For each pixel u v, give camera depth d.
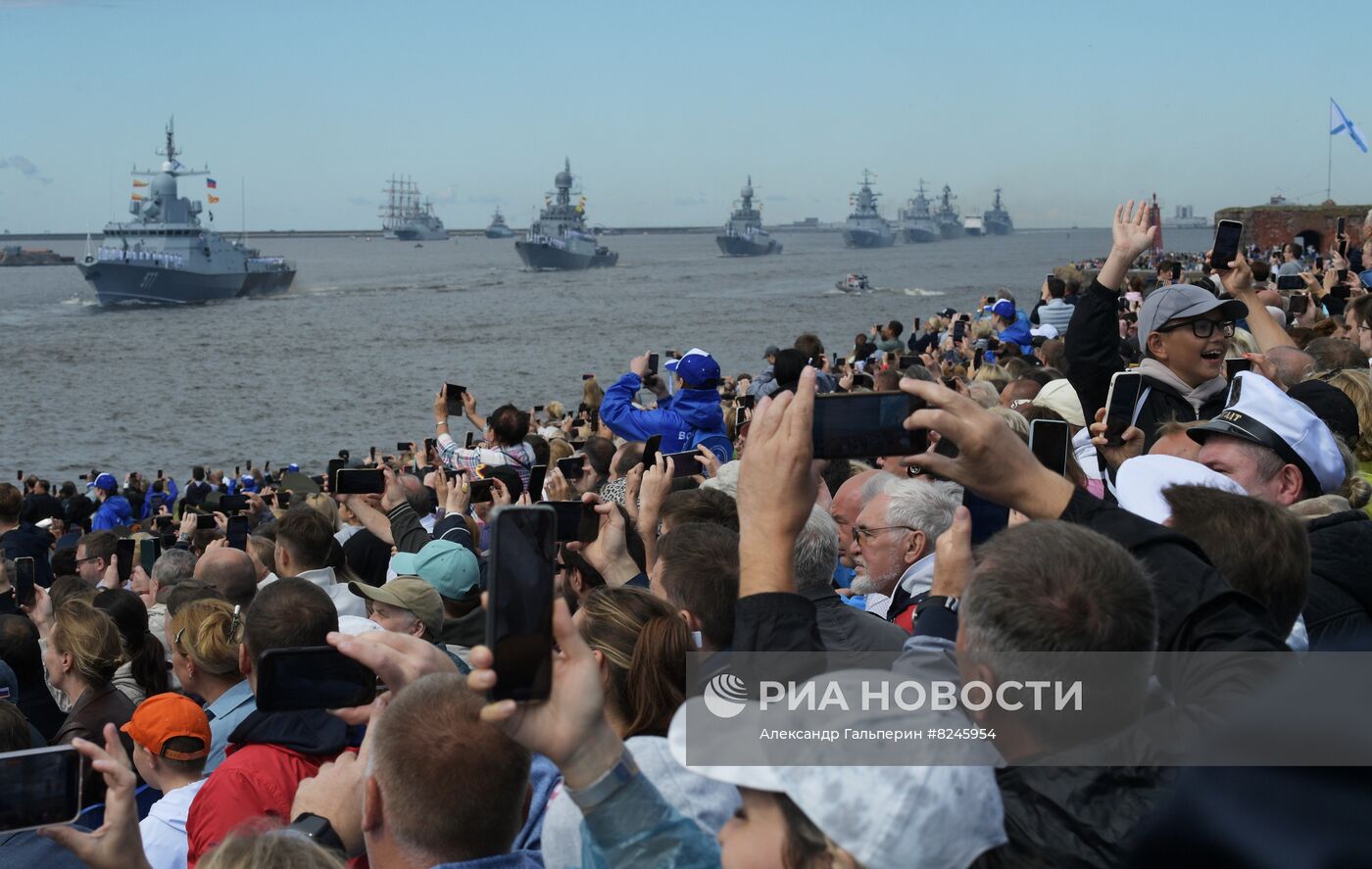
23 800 2.85
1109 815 2.23
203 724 4.50
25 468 46.50
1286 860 1.77
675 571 4.00
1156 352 6.05
